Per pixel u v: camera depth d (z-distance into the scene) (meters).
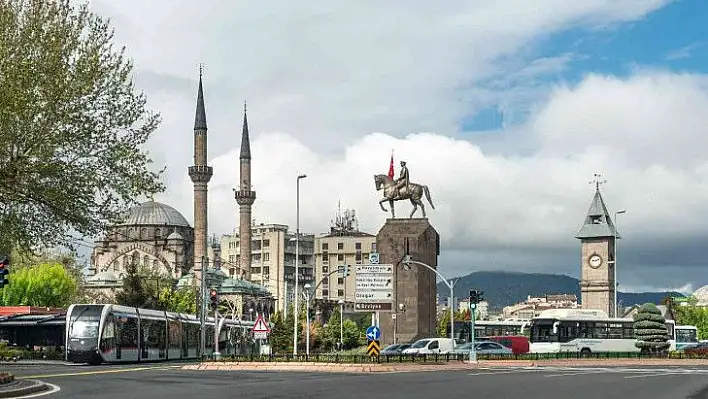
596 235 149.00
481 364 60.97
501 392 32.38
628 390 34.72
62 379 39.53
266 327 59.62
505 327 88.44
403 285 80.12
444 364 58.31
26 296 116.06
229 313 159.50
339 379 40.34
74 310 62.81
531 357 68.19
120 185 33.88
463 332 86.50
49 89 31.42
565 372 50.94
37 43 31.66
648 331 81.94
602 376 46.22
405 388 33.94
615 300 106.81
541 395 31.06
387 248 81.06
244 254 179.50
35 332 76.31
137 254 184.38
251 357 56.31
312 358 55.44
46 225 33.56
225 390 31.72
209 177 165.38
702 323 178.62
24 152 31.56
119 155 33.59
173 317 75.56
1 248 34.09
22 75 30.69
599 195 151.88
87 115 33.03
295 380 39.25
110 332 62.38
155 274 155.12
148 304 114.00
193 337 80.50
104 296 150.38
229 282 170.62
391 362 55.72
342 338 125.38
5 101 30.08
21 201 32.53
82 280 147.38
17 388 29.56
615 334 81.88
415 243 80.56
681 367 63.19
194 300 138.38
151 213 191.12
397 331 79.44
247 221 180.62
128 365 59.81
